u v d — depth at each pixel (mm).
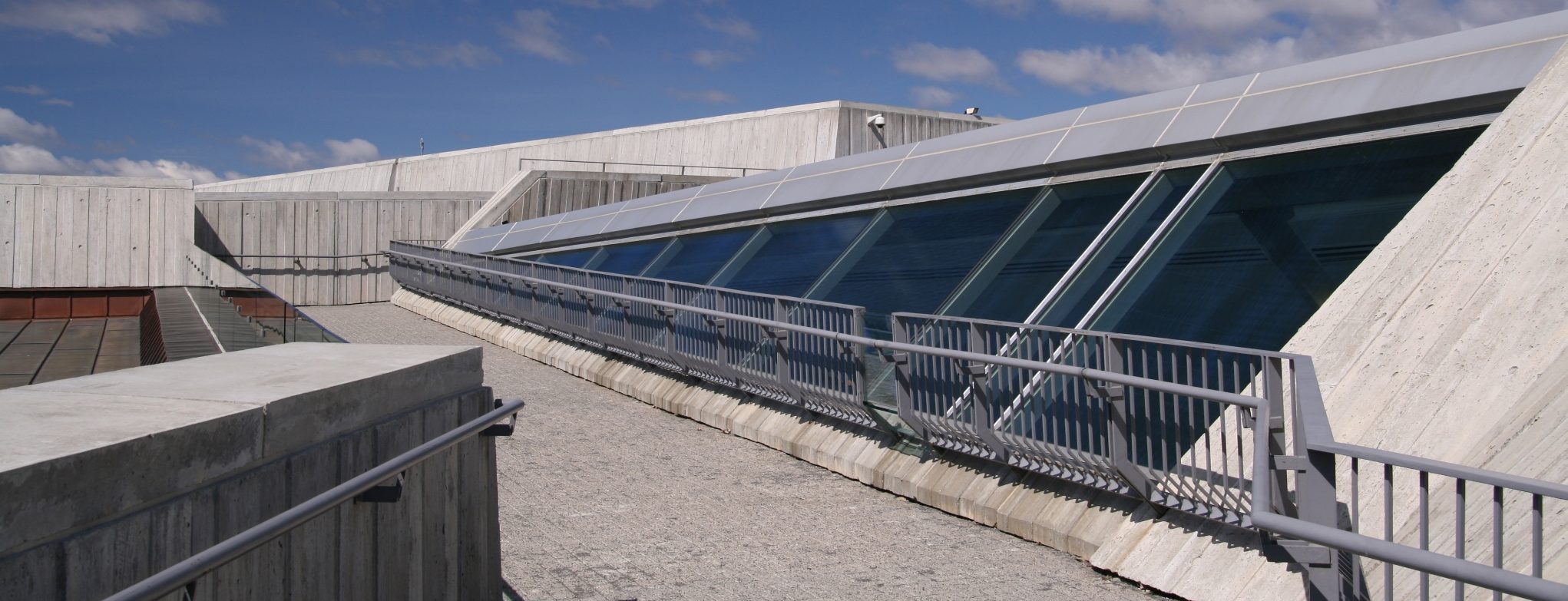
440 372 4754
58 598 2533
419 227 27609
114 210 24516
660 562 6547
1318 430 4273
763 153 30984
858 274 11547
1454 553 4668
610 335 13539
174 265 24484
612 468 9133
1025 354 7992
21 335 15391
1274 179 8844
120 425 3020
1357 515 4156
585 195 27094
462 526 4891
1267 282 7562
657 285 12625
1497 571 2941
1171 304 7816
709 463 9375
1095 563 6387
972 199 12023
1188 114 10039
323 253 26641
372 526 4051
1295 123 8984
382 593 4125
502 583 5934
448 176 40500
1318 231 7766
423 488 4480
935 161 12945
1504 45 8055
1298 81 9367
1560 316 5297
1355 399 5973
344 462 3846
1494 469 4840
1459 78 8117
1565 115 6445
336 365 4461
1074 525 6781
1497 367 5371
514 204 26172
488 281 18359
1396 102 8414
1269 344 6875
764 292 12336
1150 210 9344
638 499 8117
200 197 25672
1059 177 11062
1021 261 9773
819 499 8172
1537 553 3408
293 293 26391
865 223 13117
